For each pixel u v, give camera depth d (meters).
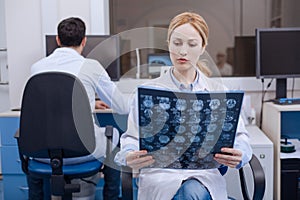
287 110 2.28
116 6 2.93
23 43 2.80
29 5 2.78
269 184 2.22
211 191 1.44
